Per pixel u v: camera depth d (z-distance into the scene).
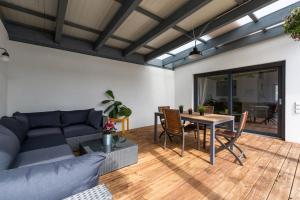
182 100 6.27
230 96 4.86
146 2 2.58
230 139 2.96
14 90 3.31
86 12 2.79
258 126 4.55
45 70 3.70
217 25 3.05
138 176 2.23
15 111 3.32
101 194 0.91
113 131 2.74
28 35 3.29
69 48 3.88
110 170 2.33
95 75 4.48
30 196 0.77
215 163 2.62
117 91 4.94
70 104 4.05
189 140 3.93
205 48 4.47
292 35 1.60
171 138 3.97
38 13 2.79
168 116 3.23
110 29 3.05
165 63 5.91
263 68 4.14
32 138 2.55
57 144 2.27
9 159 1.38
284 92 3.78
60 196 0.83
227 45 4.61
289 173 2.26
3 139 1.54
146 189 1.94
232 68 4.72
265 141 3.74
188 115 3.32
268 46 4.01
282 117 3.83
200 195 1.82
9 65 3.25
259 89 4.46
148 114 5.78
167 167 2.49
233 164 2.58
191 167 2.49
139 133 4.66
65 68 3.98
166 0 2.54
